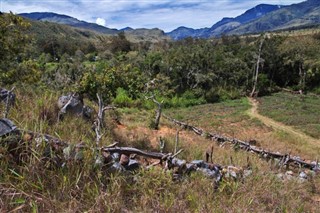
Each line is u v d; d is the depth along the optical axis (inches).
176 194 153.9
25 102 246.7
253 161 418.0
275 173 304.5
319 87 2378.2
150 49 3828.7
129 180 152.3
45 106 242.8
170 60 2266.2
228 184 190.7
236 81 2348.7
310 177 358.3
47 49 3595.0
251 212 158.7
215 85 2246.6
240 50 2942.9
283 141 978.7
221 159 361.4
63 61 2773.1
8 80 667.4
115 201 124.7
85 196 122.8
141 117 930.7
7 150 124.9
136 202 134.5
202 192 168.2
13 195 105.4
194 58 2298.2
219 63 2378.2
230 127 1187.9
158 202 134.8
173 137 548.7
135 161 174.9
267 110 1624.0
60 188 117.7
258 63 2391.7
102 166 145.9
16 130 132.1
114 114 634.8
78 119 271.6
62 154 136.7
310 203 230.2
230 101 2047.2
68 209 109.9
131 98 1347.2
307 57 2536.9
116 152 179.5
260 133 1119.0
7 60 721.6
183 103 1850.4
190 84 2182.6
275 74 2588.6
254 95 2256.4
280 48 2682.1
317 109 1646.2
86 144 157.9
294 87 2458.2
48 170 123.8
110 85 695.1
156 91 1776.6
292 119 1373.0
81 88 637.9
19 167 120.8
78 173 129.3
